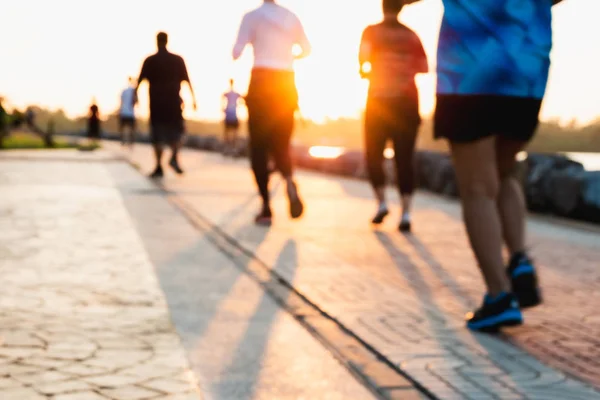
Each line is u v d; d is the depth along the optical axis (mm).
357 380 2711
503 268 3312
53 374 2654
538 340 3254
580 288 4449
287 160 6602
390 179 12734
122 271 4387
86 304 3617
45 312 3447
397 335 3234
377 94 6547
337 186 11648
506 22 3248
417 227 6965
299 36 6590
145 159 16422
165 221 6477
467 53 3242
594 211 8273
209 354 2943
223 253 5109
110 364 2777
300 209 6586
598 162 9828
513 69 3236
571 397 2557
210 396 2506
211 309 3613
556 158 9578
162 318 3420
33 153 16953
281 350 3021
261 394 2537
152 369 2740
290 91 6535
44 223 6066
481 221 3299
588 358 3012
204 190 9430
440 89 3320
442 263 5070
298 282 4238
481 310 3355
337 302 3791
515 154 3521
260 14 6508
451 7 3295
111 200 7844
